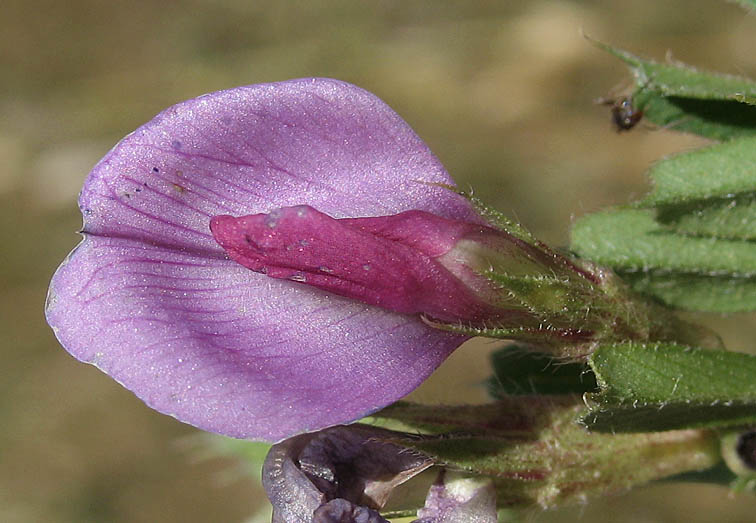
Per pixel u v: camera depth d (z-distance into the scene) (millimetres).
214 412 94
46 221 276
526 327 102
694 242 106
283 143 100
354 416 95
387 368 98
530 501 103
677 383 99
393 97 270
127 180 99
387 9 281
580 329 102
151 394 94
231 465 240
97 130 285
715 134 110
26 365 255
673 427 101
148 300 96
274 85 100
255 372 95
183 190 99
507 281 100
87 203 98
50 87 294
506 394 109
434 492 102
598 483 105
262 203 101
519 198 252
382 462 100
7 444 247
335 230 98
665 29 259
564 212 248
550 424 104
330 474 99
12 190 280
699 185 102
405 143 101
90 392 251
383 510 101
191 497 241
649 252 106
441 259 100
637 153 249
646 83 109
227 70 284
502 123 262
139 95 288
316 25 282
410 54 275
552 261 102
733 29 253
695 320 112
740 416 101
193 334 96
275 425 94
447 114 266
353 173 101
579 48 263
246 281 99
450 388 205
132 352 95
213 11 292
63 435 248
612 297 103
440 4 279
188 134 99
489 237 101
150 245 98
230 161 100
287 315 99
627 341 103
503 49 270
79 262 97
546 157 256
